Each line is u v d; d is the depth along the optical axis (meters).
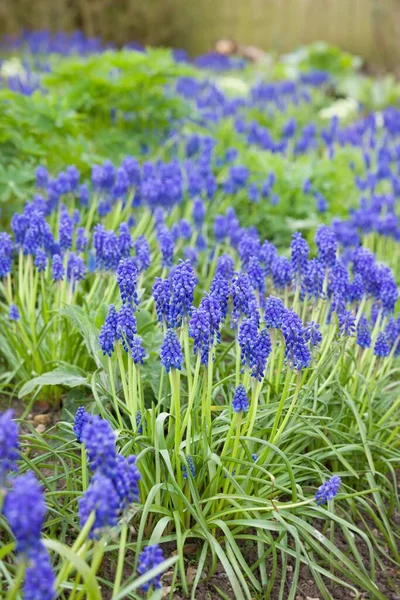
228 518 0.86
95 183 1.24
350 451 0.95
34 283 1.10
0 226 1.33
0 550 0.69
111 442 0.68
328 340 0.95
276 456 0.90
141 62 1.66
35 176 1.33
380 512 0.90
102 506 0.66
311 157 1.85
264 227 1.52
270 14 4.15
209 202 1.49
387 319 1.07
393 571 0.89
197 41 4.17
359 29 4.09
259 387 0.83
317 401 0.96
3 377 1.06
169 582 0.83
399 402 0.98
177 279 0.82
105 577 0.82
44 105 1.43
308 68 3.18
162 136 1.73
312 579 0.86
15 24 3.83
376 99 3.02
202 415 0.84
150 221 1.34
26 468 0.88
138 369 0.85
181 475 0.84
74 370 0.98
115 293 1.08
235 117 2.16
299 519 0.84
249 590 0.84
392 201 1.53
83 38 3.69
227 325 1.16
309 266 0.97
